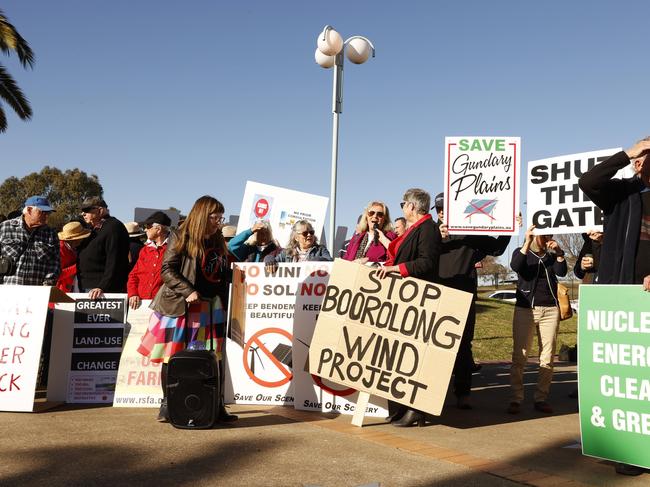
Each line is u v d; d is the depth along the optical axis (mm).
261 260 7047
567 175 5910
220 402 5125
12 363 5570
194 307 5055
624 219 4285
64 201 63844
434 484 3686
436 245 5316
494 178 6293
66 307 6254
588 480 3881
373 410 5691
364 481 3697
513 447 4664
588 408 4238
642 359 4012
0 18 20734
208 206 4973
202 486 3500
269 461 4031
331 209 9328
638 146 4086
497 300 27750
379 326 5289
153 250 6426
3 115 24672
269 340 6152
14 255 6137
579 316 4328
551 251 6270
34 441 4363
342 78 9375
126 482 3527
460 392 6340
